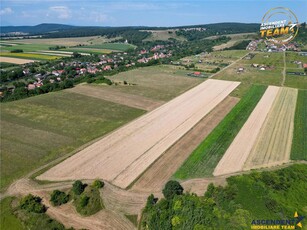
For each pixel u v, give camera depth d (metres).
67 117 82.25
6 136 68.94
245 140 67.56
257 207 42.41
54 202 45.25
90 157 59.53
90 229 40.41
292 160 57.94
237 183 48.47
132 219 42.25
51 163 57.22
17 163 57.00
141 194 47.47
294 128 74.50
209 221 39.19
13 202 45.91
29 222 41.44
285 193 45.91
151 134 71.12
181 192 46.09
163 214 40.78
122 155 60.38
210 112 87.62
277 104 95.25
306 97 103.38
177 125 77.12
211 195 45.09
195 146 64.62
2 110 87.88
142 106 93.62
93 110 88.69
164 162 57.59
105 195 47.16
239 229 38.09
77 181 47.53
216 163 57.03
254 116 83.88
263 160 58.06
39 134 70.38
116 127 75.50
